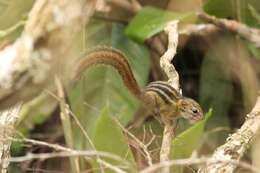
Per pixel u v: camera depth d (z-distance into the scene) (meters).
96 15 11.98
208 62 12.09
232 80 12.06
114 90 11.35
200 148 11.13
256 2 11.79
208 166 8.07
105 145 8.45
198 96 12.64
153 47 11.94
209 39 11.95
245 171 9.94
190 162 7.05
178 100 9.80
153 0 12.78
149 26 11.39
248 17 11.91
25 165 10.56
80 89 10.83
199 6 11.98
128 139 8.84
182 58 12.57
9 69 5.05
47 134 11.59
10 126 8.36
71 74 6.04
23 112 10.38
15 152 10.52
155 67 12.05
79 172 9.10
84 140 10.52
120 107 11.19
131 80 9.24
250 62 12.09
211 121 11.88
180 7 12.06
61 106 9.29
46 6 5.02
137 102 11.16
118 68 8.96
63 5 4.99
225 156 8.17
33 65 5.05
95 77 11.36
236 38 11.71
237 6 11.73
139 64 11.74
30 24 5.05
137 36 11.38
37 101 10.27
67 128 9.48
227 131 11.74
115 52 8.66
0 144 8.32
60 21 4.99
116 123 8.69
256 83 11.59
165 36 11.86
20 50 5.09
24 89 5.10
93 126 10.82
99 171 8.43
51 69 5.11
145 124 10.98
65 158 11.14
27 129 10.73
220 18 11.88
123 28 12.25
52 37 5.02
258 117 8.74
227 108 12.04
